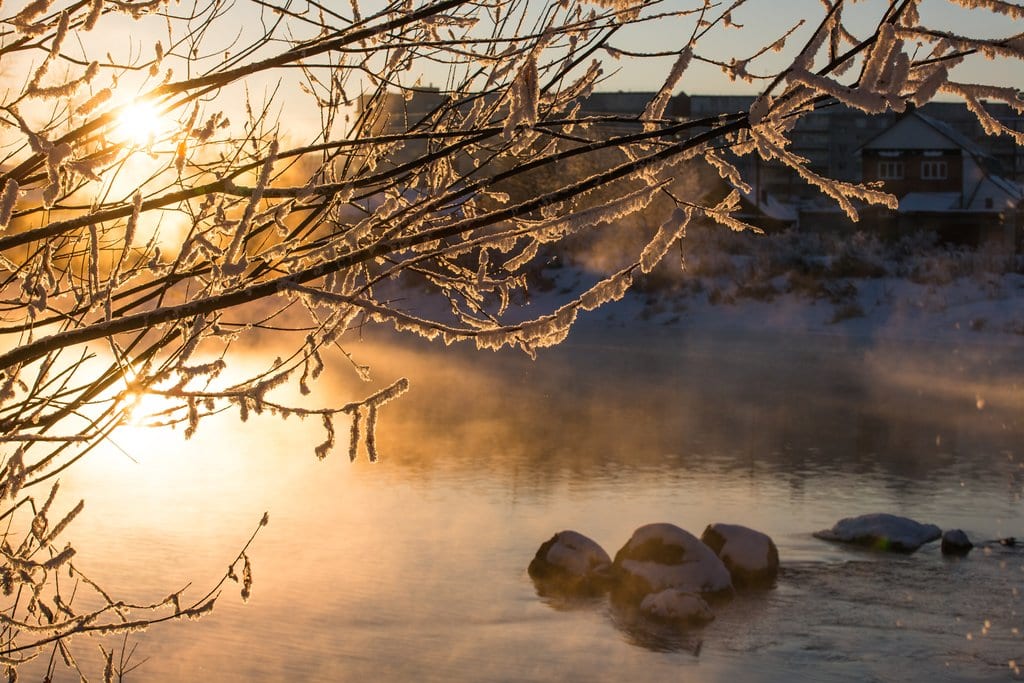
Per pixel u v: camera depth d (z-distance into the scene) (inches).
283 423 990.4
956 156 2508.6
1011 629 488.1
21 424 107.0
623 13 98.0
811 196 2915.8
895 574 569.9
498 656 453.7
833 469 835.4
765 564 562.9
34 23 99.3
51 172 90.7
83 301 112.7
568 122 93.0
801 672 443.5
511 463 842.8
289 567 558.3
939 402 1152.8
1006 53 80.1
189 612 121.0
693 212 91.7
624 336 1771.7
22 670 400.5
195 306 90.8
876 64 80.2
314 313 109.2
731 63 96.7
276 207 101.2
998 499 736.3
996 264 1882.4
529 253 112.7
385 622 485.4
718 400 1177.4
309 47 96.3
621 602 525.3
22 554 115.9
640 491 757.9
